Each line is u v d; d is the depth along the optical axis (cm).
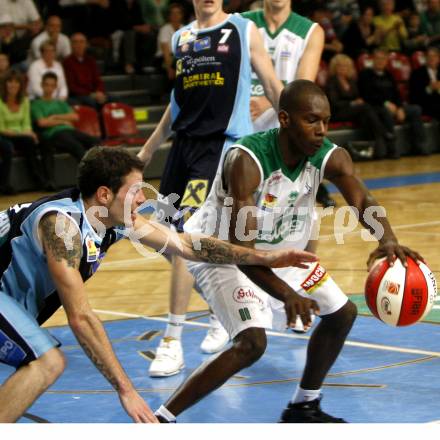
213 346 1079
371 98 3170
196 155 1072
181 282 1007
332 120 3167
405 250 760
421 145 3303
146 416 649
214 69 1065
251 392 921
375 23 3525
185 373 1005
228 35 1075
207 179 1053
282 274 800
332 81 3148
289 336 1158
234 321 764
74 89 2778
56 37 2802
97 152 686
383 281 753
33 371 677
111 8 3266
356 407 857
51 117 2552
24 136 2506
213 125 1063
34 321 698
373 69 3197
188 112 1086
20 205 707
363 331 1152
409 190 2456
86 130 2694
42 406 890
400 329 1157
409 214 2061
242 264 748
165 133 1145
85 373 1014
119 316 1274
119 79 3173
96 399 912
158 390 941
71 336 1182
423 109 3403
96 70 2838
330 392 909
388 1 3506
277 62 1351
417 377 951
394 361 1016
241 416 842
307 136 744
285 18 1354
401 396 888
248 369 1010
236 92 1069
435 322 1191
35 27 2880
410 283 745
